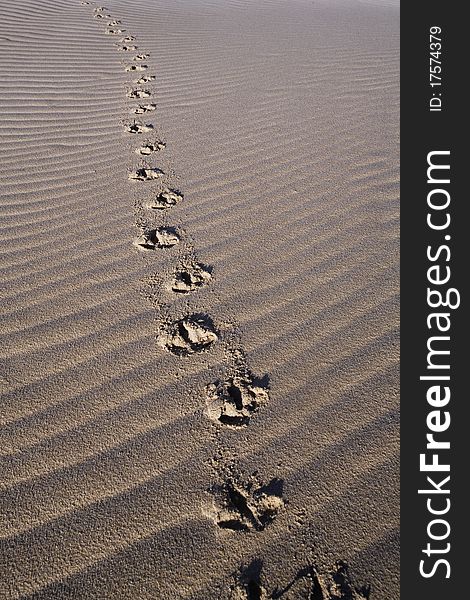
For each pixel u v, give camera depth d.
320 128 3.62
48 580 1.24
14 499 1.39
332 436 1.56
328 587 1.22
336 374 1.76
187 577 1.24
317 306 2.04
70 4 6.84
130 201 2.77
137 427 1.58
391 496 1.41
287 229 2.51
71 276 2.21
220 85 4.50
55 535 1.32
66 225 2.56
